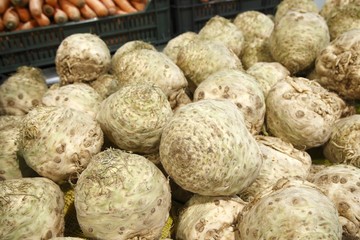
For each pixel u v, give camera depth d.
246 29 0.79
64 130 0.40
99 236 0.35
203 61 0.58
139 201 0.33
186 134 0.35
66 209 0.45
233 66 0.59
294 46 0.61
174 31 1.06
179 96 0.53
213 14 1.03
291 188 0.35
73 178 0.42
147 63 0.52
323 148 0.56
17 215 0.34
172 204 0.48
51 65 0.92
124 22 0.95
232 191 0.39
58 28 0.88
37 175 0.47
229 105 0.41
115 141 0.44
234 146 0.36
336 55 0.56
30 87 0.62
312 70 0.65
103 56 0.61
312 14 0.63
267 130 0.54
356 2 0.71
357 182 0.41
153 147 0.44
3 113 0.60
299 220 0.31
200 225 0.38
